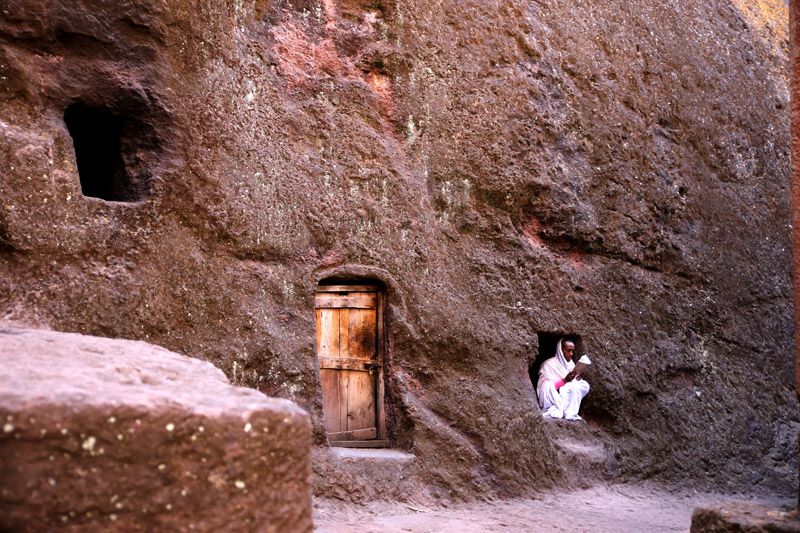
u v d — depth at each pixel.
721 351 10.64
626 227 9.88
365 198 7.87
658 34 10.80
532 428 8.40
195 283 6.61
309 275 7.38
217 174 6.86
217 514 3.65
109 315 6.07
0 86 5.95
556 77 9.47
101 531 3.45
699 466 9.83
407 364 7.88
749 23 12.57
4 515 3.33
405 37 8.40
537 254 9.02
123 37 6.47
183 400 3.73
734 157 11.44
